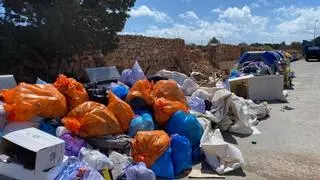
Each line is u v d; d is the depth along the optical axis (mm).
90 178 4820
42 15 9281
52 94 6129
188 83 9859
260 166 6676
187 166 6125
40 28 9180
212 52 27078
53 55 10062
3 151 4918
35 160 4594
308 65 37469
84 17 10305
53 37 9258
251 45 41938
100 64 13461
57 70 10461
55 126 6031
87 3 10641
